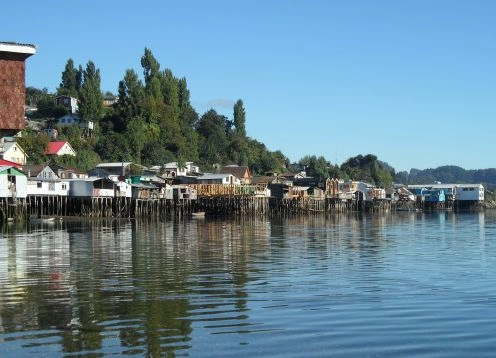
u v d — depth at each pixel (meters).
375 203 164.75
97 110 134.12
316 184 145.88
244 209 112.75
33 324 18.67
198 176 115.75
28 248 42.31
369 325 18.61
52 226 69.19
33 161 101.69
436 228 78.50
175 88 154.00
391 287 25.61
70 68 169.38
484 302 22.20
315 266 32.91
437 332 17.78
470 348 16.19
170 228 69.25
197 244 46.78
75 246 44.06
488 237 59.75
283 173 162.62
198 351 15.91
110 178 92.25
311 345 16.47
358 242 51.28
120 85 139.75
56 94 155.38
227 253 39.62
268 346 16.38
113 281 26.92
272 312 20.42
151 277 28.20
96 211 87.88
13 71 26.19
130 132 126.00
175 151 137.12
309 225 82.19
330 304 21.77
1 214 72.62
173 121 144.75
